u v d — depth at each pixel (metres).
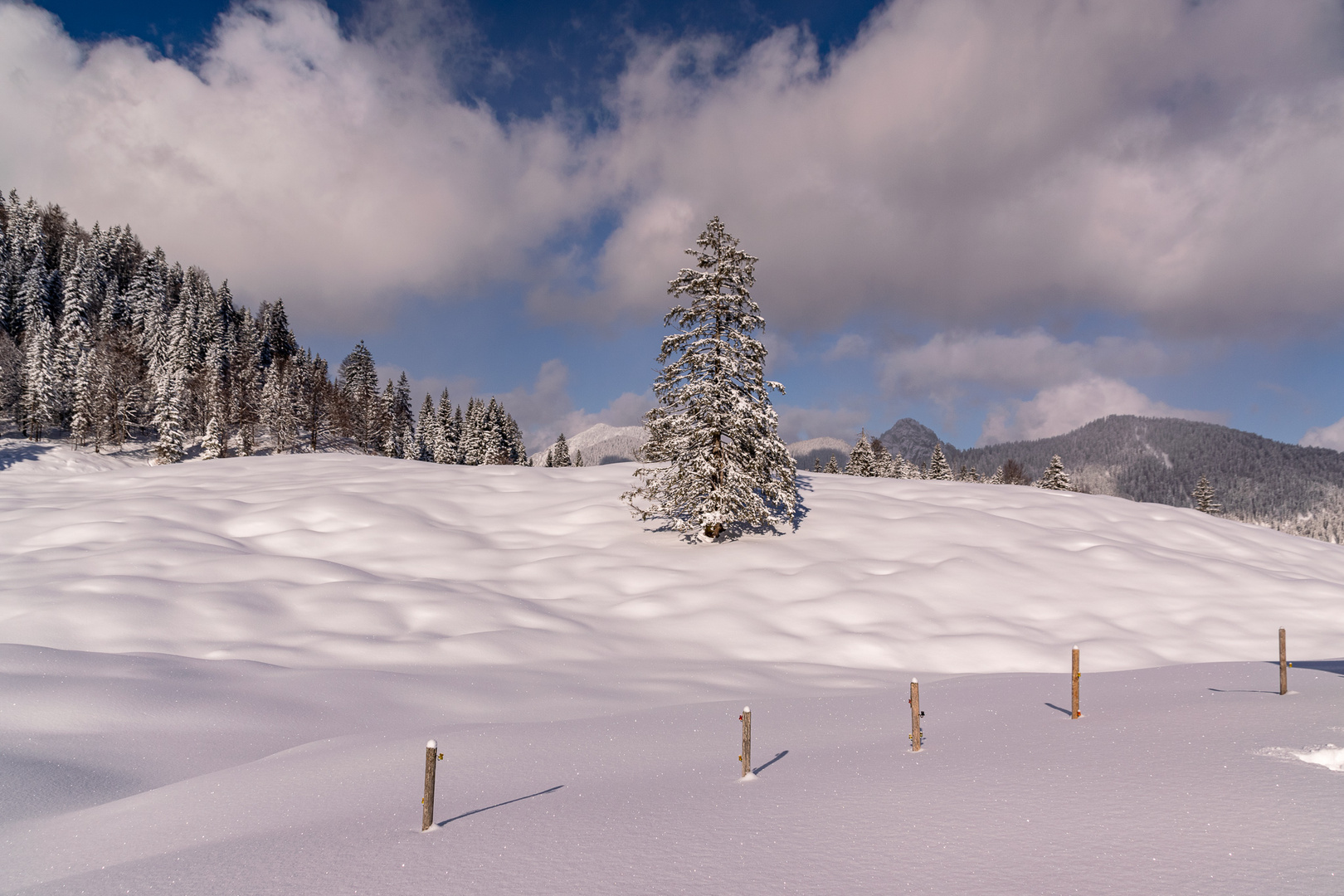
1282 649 10.04
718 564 28.00
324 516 32.53
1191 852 4.19
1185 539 34.84
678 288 31.92
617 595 25.22
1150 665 19.28
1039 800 5.60
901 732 9.91
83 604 18.25
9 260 115.19
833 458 92.75
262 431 109.31
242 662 14.28
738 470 31.05
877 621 22.33
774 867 4.62
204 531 29.30
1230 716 8.17
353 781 7.98
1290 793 5.09
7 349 92.19
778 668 17.98
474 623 20.06
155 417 83.88
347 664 15.89
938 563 27.31
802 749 8.98
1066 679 14.09
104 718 10.29
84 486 42.78
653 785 7.36
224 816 7.00
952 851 4.63
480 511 37.38
